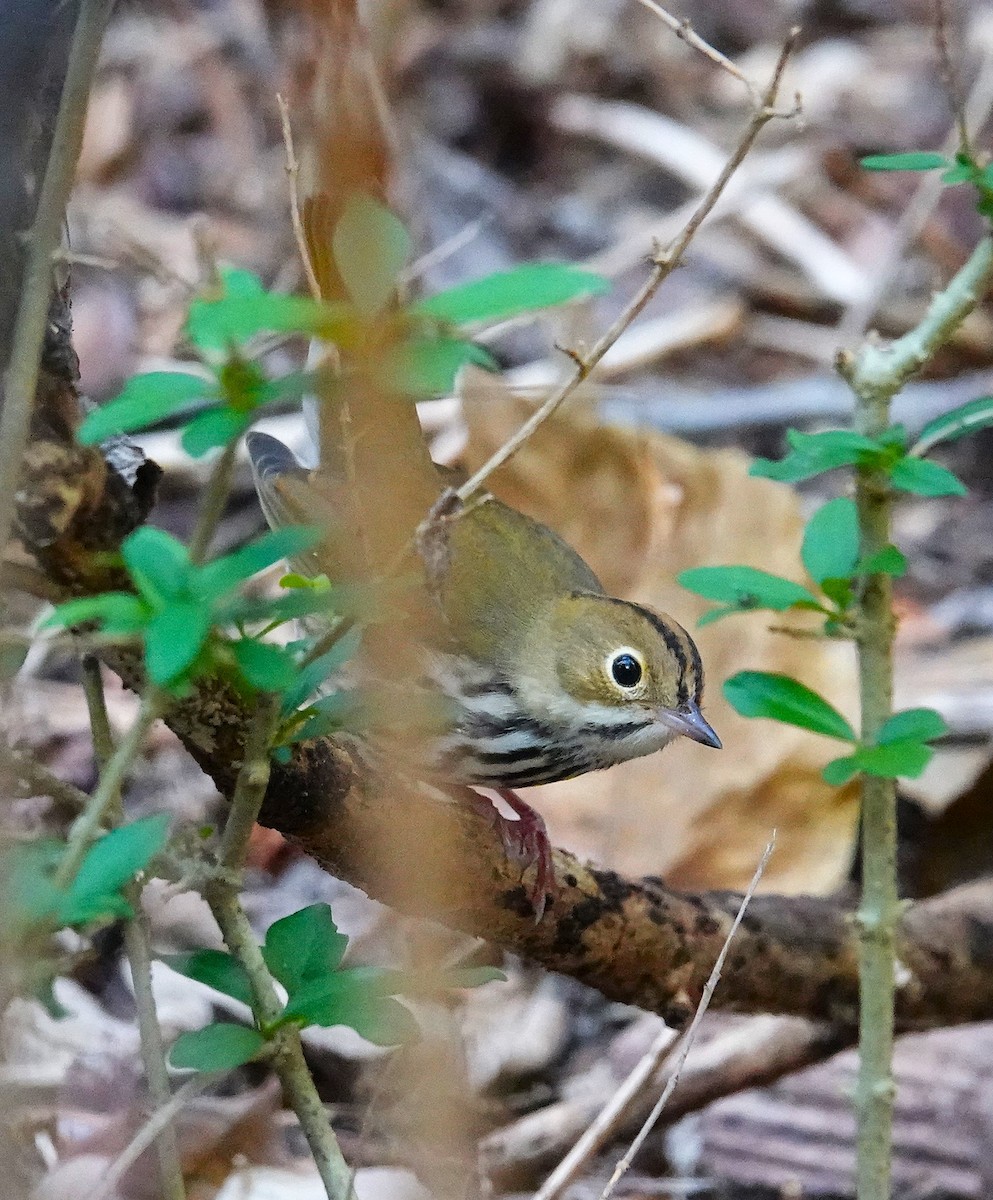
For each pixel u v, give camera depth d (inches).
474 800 389.4
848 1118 408.5
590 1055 452.8
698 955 351.9
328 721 223.6
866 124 792.3
